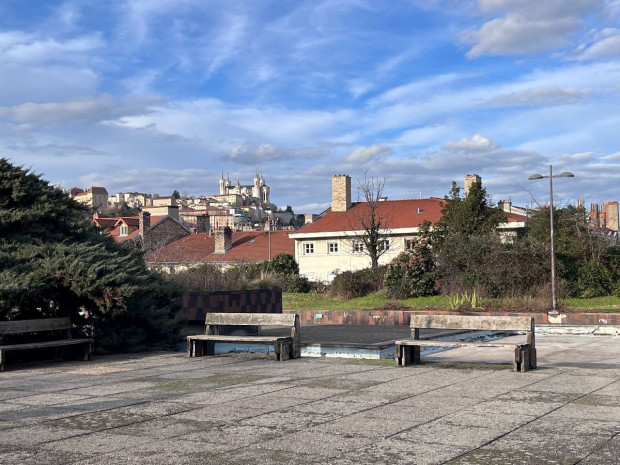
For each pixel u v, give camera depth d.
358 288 33.50
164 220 68.62
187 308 17.75
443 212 34.56
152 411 7.51
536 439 6.14
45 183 14.80
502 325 10.85
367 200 49.59
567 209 31.42
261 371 10.73
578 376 9.91
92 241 14.59
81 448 5.95
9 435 6.43
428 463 5.41
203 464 5.45
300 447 5.94
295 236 56.97
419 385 9.19
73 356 12.42
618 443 5.98
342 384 9.30
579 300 27.39
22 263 12.45
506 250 28.39
